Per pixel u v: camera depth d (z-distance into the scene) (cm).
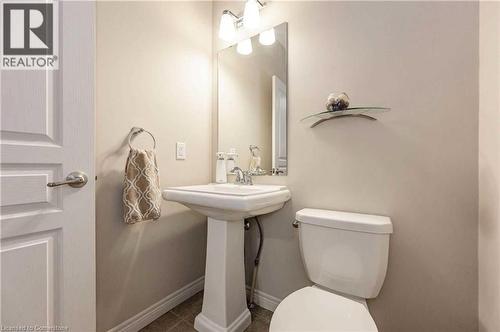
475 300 87
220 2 166
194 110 156
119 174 115
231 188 127
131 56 120
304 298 85
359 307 81
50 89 80
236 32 158
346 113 109
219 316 117
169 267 141
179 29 146
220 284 117
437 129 94
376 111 105
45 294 78
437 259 94
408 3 100
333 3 118
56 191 81
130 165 110
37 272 77
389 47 104
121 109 116
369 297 92
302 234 107
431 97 95
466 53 89
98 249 107
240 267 126
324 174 120
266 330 123
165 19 138
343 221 95
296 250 130
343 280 96
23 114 74
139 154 112
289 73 133
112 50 112
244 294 128
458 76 90
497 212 74
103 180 109
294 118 131
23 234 74
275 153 138
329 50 119
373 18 108
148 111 128
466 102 89
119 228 115
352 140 112
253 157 148
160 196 119
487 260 80
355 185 111
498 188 74
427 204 96
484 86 83
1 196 70
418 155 97
